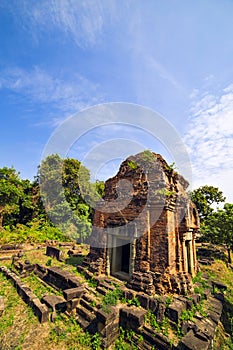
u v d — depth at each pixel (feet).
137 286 25.23
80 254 50.75
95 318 22.34
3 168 89.15
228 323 26.35
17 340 20.88
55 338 20.98
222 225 66.90
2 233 72.64
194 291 27.07
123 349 19.06
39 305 25.34
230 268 57.21
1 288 32.91
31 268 39.32
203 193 106.32
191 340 17.06
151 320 20.86
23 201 89.25
